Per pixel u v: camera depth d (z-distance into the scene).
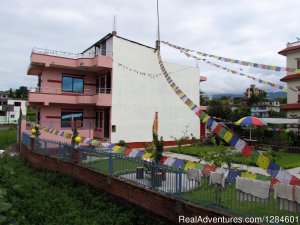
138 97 24.14
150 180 8.59
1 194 8.24
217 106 41.59
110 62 22.41
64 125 23.25
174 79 26.98
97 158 11.06
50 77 22.95
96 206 9.52
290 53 27.62
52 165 14.37
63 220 8.40
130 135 23.53
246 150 5.62
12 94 89.00
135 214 8.59
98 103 21.81
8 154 19.92
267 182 5.95
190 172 7.49
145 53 24.67
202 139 27.70
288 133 24.53
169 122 26.39
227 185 6.68
